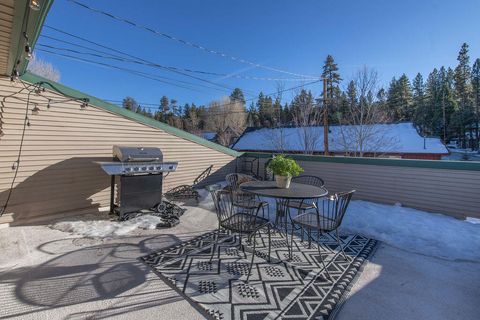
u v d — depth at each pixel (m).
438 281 2.46
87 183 4.51
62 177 4.22
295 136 17.39
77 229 3.64
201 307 2.00
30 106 3.85
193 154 6.47
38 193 3.99
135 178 4.23
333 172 6.06
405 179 5.10
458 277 2.54
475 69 25.97
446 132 26.48
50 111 4.05
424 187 4.89
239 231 2.63
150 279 2.40
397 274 2.58
